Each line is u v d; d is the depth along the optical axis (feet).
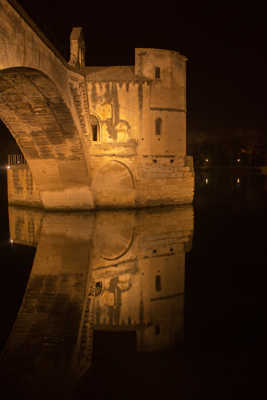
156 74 97.04
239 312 30.50
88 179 88.84
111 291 35.35
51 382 20.39
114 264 44.19
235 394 19.38
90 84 93.45
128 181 94.43
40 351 23.91
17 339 25.55
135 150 93.56
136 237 59.31
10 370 21.62
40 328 27.43
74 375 20.97
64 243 55.72
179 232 63.46
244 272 40.78
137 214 85.56
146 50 95.09
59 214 87.04
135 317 29.48
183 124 102.58
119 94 93.61
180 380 20.68
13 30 41.68
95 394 19.19
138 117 94.07
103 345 24.77
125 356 23.54
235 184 176.14
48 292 35.09
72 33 86.33
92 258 46.88
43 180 90.17
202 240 56.85
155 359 22.97
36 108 67.97
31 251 51.11
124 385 20.33
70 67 68.18
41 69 52.06
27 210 95.86
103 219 78.64
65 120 72.54
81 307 31.50
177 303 32.48
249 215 82.58
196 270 41.70
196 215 83.46
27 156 85.46
